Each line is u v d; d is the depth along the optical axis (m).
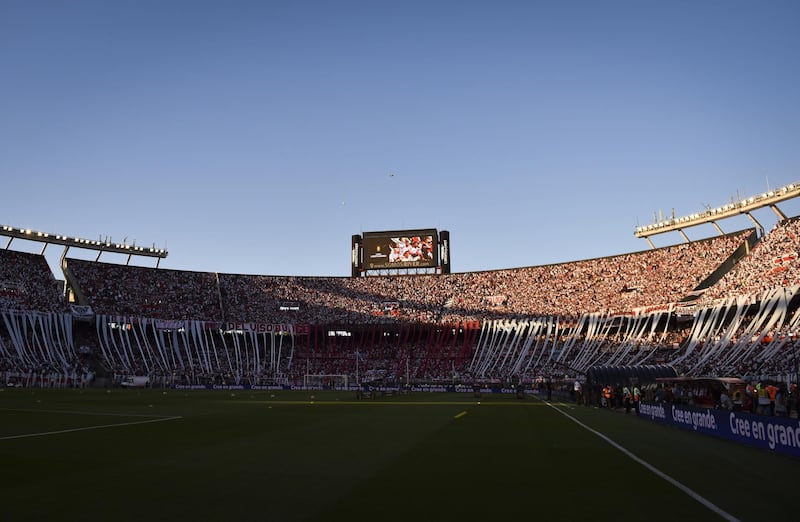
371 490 11.82
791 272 64.69
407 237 113.31
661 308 76.88
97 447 18.69
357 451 17.91
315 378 93.88
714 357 65.38
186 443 19.91
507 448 18.67
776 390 28.56
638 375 46.22
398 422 29.00
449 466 14.92
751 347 61.72
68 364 86.31
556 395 64.62
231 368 98.06
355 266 118.94
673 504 10.62
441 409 40.06
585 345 85.62
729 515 9.87
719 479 13.20
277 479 13.06
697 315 72.38
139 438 21.39
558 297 96.69
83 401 45.75
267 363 100.44
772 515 9.90
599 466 14.95
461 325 98.75
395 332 102.12
